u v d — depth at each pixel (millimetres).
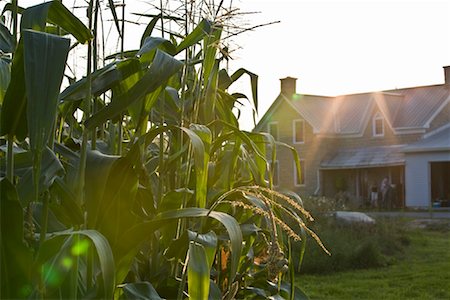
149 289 1987
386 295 8375
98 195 1854
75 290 1766
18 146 2266
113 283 1591
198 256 1919
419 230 16312
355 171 33781
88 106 1998
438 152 30625
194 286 1879
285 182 34719
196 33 2533
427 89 33688
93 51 2199
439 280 9430
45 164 1799
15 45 2119
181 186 2770
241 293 2814
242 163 3258
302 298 3047
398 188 32469
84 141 1908
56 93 1526
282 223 1967
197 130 2336
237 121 3107
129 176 1959
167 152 2875
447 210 30031
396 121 32875
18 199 1693
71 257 1753
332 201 17453
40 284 1718
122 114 2318
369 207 31422
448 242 14688
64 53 1561
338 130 34469
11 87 1710
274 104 35250
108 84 2143
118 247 1928
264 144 3092
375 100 33438
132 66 2227
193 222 2617
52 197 2141
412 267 10938
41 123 1492
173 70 1925
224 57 3125
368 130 33750
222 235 2680
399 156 31812
